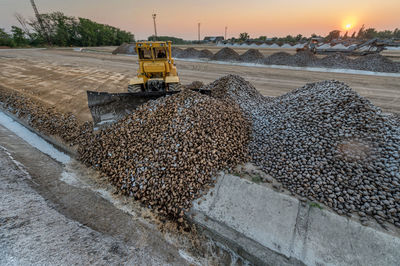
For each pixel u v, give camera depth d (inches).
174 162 144.3
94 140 188.5
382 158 128.0
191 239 116.3
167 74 270.8
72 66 621.3
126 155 161.6
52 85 401.1
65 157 189.0
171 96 198.4
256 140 179.5
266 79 451.5
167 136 160.7
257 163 151.5
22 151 190.2
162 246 110.6
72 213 124.5
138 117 187.3
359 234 98.5
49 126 229.8
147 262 98.7
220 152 153.2
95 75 497.4
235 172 141.6
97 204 134.8
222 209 122.7
